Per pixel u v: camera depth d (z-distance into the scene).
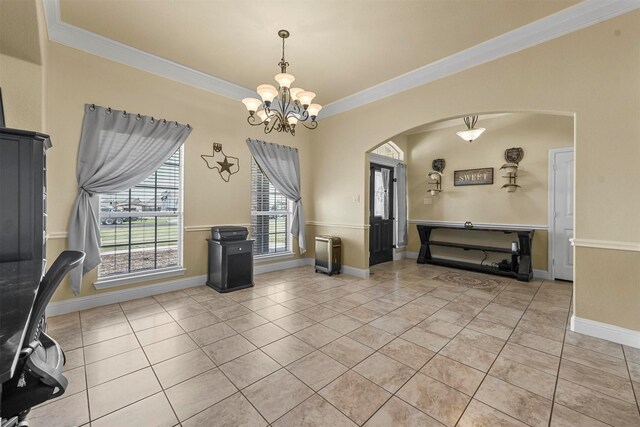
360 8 2.40
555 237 4.25
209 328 2.50
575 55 2.48
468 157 5.21
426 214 5.79
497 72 2.91
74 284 2.74
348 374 1.84
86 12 2.46
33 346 1.04
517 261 4.48
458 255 5.33
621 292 2.29
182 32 2.75
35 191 1.74
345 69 3.47
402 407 1.54
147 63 3.21
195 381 1.76
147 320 2.66
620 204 2.29
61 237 2.72
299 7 2.39
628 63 2.25
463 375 1.84
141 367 1.90
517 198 4.62
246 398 1.61
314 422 1.43
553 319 2.75
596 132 2.39
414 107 3.62
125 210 3.24
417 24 2.62
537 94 2.68
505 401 1.60
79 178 2.80
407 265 5.30
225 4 2.36
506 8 2.40
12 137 1.67
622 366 1.94
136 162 3.14
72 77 2.78
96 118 2.89
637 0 2.19
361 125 4.29
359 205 4.37
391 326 2.57
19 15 1.83
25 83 2.15
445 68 3.26
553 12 2.46
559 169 4.23
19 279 1.33
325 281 4.09
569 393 1.66
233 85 3.93
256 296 3.40
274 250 4.77
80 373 1.83
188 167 3.63
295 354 2.08
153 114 3.31
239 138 4.13
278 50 3.05
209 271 3.79
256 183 4.45
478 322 2.67
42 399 1.06
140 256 3.37
